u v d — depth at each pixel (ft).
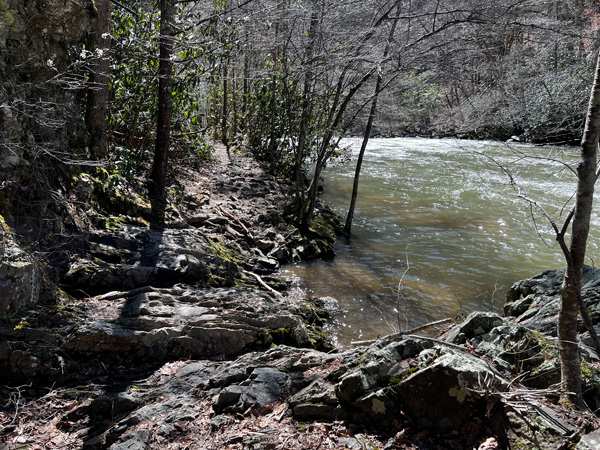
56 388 15.11
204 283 23.73
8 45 21.71
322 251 33.14
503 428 10.40
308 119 39.11
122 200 28.35
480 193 50.39
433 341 13.37
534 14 30.76
